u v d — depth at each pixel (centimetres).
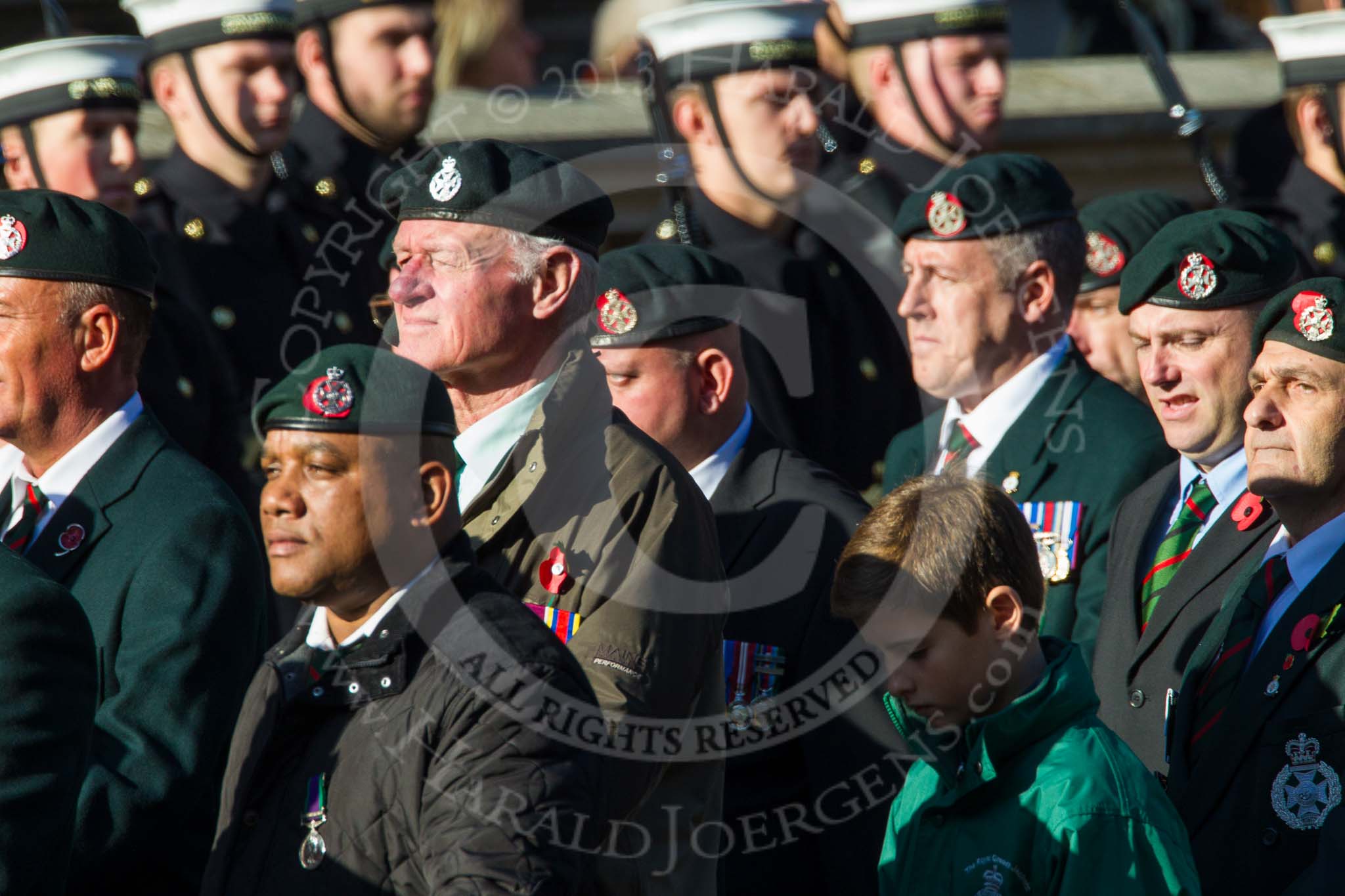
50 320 1259
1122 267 1689
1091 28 2827
